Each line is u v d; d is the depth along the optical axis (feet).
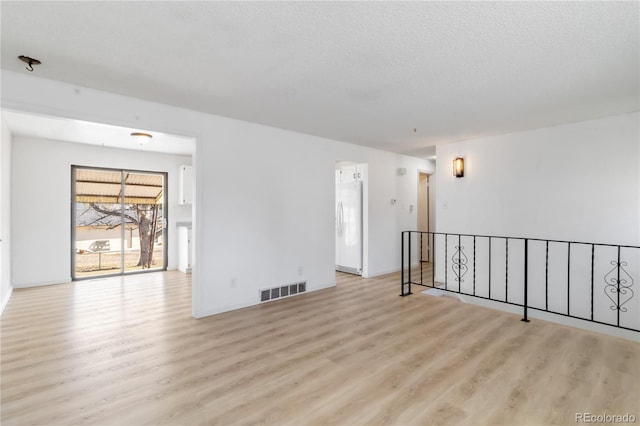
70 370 7.86
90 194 18.76
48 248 16.90
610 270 12.19
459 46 7.08
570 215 13.14
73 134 15.56
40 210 16.67
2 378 7.47
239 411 6.30
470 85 9.25
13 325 10.94
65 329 10.56
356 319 11.53
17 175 16.03
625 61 7.74
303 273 15.07
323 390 7.04
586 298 12.77
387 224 19.69
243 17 6.03
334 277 16.47
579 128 12.89
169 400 6.64
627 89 9.48
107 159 18.72
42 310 12.55
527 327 10.75
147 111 10.53
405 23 6.21
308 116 12.28
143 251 20.75
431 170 23.18
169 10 5.82
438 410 6.33
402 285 14.65
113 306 13.10
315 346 9.28
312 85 9.29
